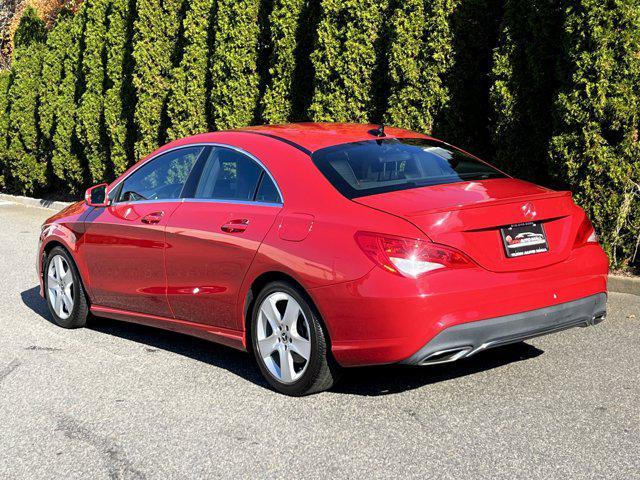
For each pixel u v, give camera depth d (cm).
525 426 440
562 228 488
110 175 1647
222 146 585
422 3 926
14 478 411
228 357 604
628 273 768
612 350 566
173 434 457
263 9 1232
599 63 730
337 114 1040
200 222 563
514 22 821
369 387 516
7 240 1266
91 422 480
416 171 520
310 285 472
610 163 746
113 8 1545
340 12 1041
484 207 454
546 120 819
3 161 2073
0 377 573
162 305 605
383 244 446
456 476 384
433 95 927
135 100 1527
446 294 438
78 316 698
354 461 408
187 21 1345
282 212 509
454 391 499
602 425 438
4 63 3291
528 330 463
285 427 458
